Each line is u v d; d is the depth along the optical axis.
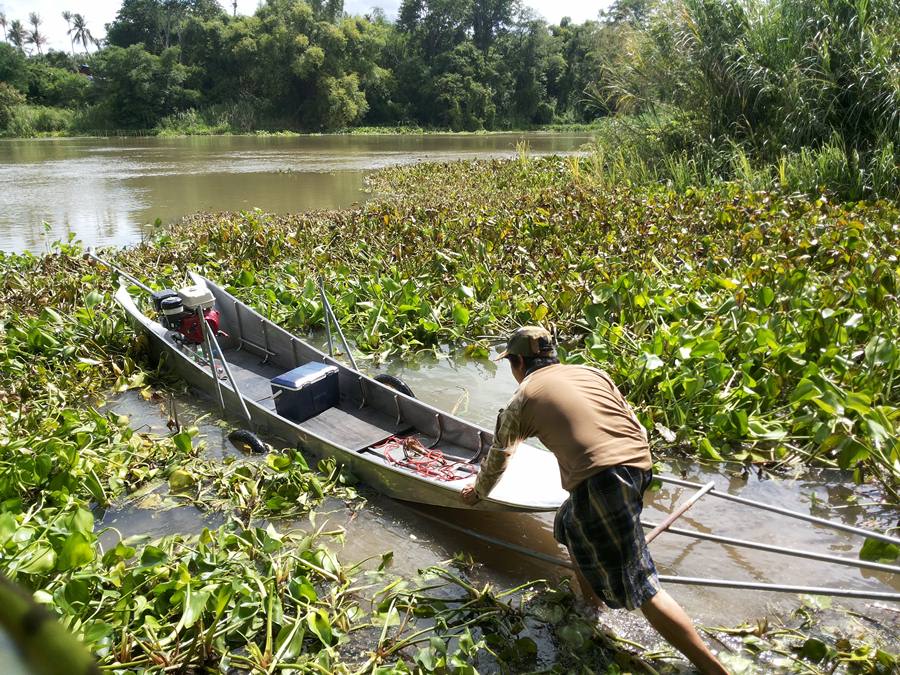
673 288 7.75
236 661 3.65
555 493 4.39
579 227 11.25
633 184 15.05
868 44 12.62
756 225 10.02
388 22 96.75
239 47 70.94
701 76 15.07
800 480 5.10
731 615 3.83
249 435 5.81
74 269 10.69
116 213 17.38
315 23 70.44
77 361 7.54
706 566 4.24
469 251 10.49
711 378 5.95
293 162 31.20
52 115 68.81
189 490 5.36
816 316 6.34
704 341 6.20
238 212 16.58
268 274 10.50
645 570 3.28
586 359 6.52
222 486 5.29
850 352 6.14
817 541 4.43
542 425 3.43
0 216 17.09
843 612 3.81
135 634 3.72
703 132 15.30
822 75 13.20
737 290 7.36
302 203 18.45
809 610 3.83
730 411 5.54
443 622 3.80
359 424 5.93
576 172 16.55
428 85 74.88
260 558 4.41
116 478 5.32
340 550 4.59
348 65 72.88
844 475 5.13
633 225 10.84
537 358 3.71
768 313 6.82
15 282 9.87
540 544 4.60
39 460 5.14
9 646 0.64
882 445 4.81
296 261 11.05
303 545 4.29
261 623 3.79
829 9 13.09
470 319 8.44
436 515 4.94
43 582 3.98
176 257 11.23
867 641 3.59
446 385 7.13
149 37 91.38
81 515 4.13
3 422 6.08
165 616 3.76
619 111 17.67
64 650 0.64
